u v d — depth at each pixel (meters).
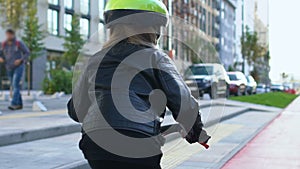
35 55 26.39
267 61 67.25
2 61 11.33
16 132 6.93
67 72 25.92
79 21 28.34
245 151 7.66
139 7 2.26
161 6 2.31
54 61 36.03
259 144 8.53
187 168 5.50
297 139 9.26
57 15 35.66
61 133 8.02
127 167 2.11
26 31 25.73
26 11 21.78
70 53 28.50
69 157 5.81
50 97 20.95
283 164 6.60
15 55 11.30
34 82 35.84
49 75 30.89
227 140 8.82
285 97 31.89
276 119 14.09
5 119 9.09
